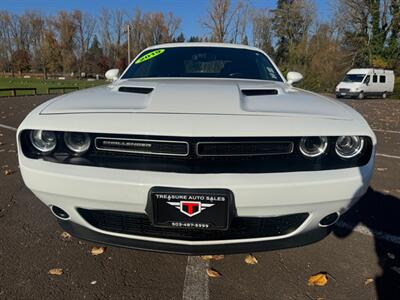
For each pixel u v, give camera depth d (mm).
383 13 31859
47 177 1708
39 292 1863
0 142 5773
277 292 1891
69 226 1922
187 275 2029
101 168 1667
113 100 1950
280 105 1900
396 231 2598
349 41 34250
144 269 2082
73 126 1692
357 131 1736
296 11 44625
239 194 1599
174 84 2320
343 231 2586
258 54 3348
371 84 23719
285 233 1820
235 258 2205
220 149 1632
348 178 1694
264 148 1662
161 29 67500
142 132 1619
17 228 2561
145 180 1611
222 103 1810
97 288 1903
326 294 1877
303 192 1642
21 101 17141
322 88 34531
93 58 76625
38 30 74250
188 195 1594
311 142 1714
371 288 1929
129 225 1812
